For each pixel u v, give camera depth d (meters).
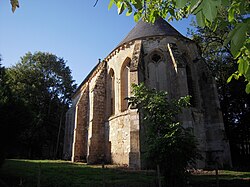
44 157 42.66
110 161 21.34
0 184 10.66
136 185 10.15
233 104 27.16
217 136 19.27
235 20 3.12
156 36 20.94
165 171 8.95
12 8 3.04
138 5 4.09
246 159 25.91
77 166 18.95
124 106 21.16
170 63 20.14
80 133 28.77
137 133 16.77
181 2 1.94
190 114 17.38
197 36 23.95
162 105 9.59
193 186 10.12
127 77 21.75
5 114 11.64
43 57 47.97
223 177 12.66
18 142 13.16
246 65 3.02
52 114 46.91
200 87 21.05
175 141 8.55
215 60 28.28
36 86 44.88
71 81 50.44
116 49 22.77
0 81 15.89
